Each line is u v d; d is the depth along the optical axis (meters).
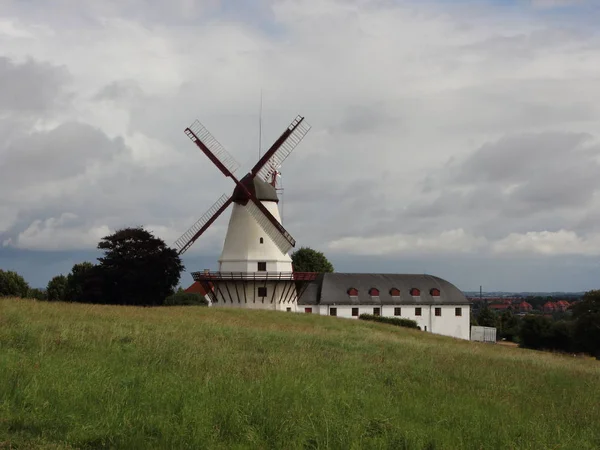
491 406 17.52
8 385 13.99
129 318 31.56
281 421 13.37
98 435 11.90
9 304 30.80
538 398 19.80
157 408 13.91
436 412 15.95
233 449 11.93
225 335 29.55
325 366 22.58
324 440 12.55
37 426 12.13
